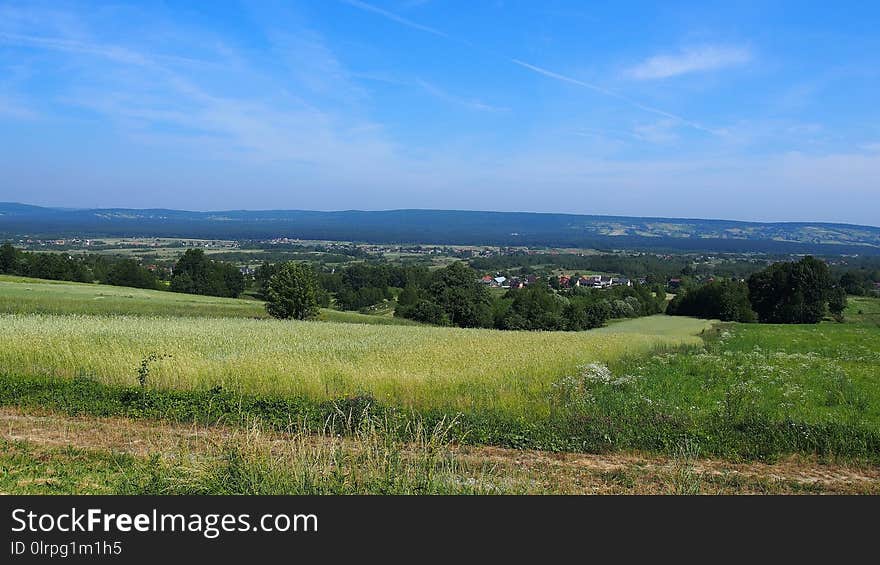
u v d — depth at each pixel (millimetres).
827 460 11617
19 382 15945
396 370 19656
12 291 56906
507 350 27688
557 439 12328
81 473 10023
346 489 8695
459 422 13070
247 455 9461
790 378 22391
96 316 40562
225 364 18750
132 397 14773
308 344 27359
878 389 20422
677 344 38438
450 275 76812
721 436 12547
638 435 12492
